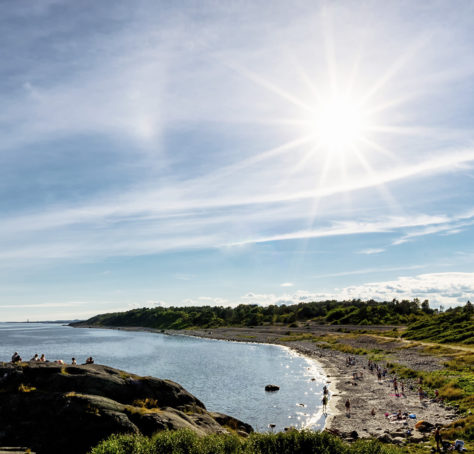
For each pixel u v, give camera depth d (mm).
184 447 16234
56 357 97625
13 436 17594
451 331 92750
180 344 143125
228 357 96312
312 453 16734
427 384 47156
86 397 19594
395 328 134625
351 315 186875
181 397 25266
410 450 23250
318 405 43719
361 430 31062
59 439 17594
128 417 19359
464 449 22266
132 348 126188
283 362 84812
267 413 40844
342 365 74562
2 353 110812
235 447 17188
